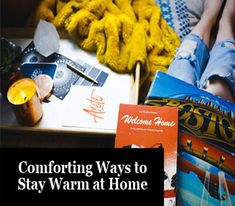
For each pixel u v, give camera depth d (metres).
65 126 0.89
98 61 1.01
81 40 1.04
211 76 1.00
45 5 1.09
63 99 0.93
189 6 1.15
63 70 0.99
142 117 0.84
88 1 1.06
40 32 1.02
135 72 0.97
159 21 1.11
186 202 0.78
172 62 1.04
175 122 0.83
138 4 1.13
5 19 1.12
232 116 0.87
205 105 0.88
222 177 0.80
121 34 1.03
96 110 0.91
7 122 0.90
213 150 0.83
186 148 0.83
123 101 0.93
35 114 0.87
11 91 0.88
